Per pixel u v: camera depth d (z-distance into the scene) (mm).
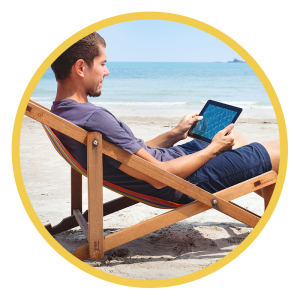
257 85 16312
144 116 8727
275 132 6719
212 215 3000
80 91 2021
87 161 1869
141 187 2164
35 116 1790
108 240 1973
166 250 2342
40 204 3037
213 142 2182
